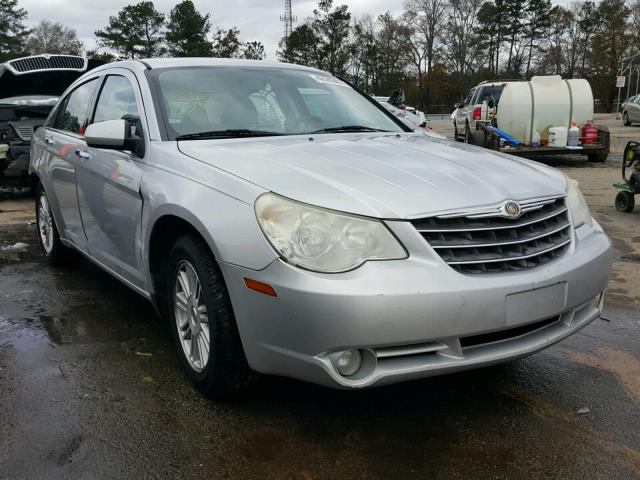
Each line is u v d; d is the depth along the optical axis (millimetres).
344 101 4199
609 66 62500
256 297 2436
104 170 3703
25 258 5641
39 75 8977
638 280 4996
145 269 3277
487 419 2801
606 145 13609
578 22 72000
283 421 2750
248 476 2361
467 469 2416
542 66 74812
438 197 2531
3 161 8547
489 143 14023
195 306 2906
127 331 3816
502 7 71750
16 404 2887
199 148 3119
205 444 2568
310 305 2285
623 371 3320
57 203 4746
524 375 3266
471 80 72125
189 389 3041
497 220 2564
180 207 2789
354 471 2395
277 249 2381
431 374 2410
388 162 2885
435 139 3828
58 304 4320
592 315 2947
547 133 13680
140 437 2613
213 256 2709
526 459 2484
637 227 6988
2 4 65750
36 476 2338
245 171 2723
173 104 3494
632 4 64188
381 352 2342
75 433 2641
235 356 2676
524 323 2521
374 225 2383
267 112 3705
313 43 65250
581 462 2467
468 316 2373
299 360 2385
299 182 2561
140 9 62719
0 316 4070
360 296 2252
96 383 3107
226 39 67562
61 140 4633
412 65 73125
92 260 4266
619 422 2779
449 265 2402
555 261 2699
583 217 3102
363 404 2918
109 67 4297
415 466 2434
